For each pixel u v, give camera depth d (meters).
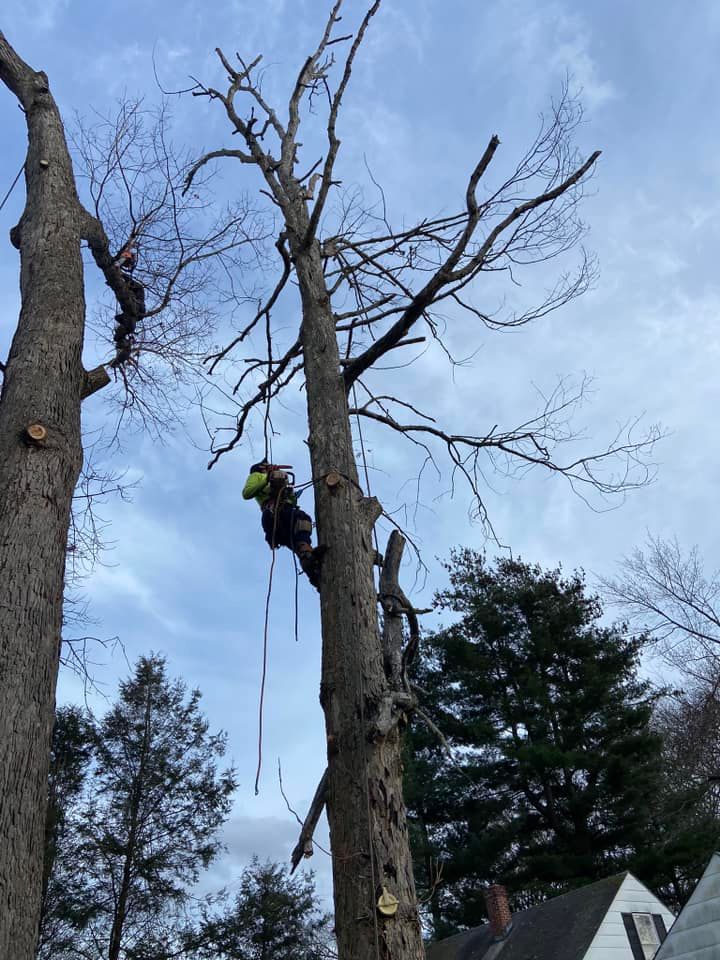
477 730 22.78
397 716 4.91
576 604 25.30
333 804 4.82
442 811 23.66
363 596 5.37
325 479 5.83
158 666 23.34
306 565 5.76
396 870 4.51
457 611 25.91
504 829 22.80
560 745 23.30
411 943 4.34
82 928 19.31
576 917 16.83
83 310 5.96
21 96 6.94
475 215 6.17
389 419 6.96
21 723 4.25
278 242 7.11
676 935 12.74
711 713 19.38
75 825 20.34
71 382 5.52
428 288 6.14
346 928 4.46
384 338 6.38
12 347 5.61
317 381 6.39
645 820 21.80
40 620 4.57
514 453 7.12
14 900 3.87
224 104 7.96
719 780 19.72
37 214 6.26
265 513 6.64
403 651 5.57
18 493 4.88
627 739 22.12
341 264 7.50
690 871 23.12
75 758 21.17
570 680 24.41
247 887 23.16
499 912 18.69
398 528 6.02
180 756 22.05
